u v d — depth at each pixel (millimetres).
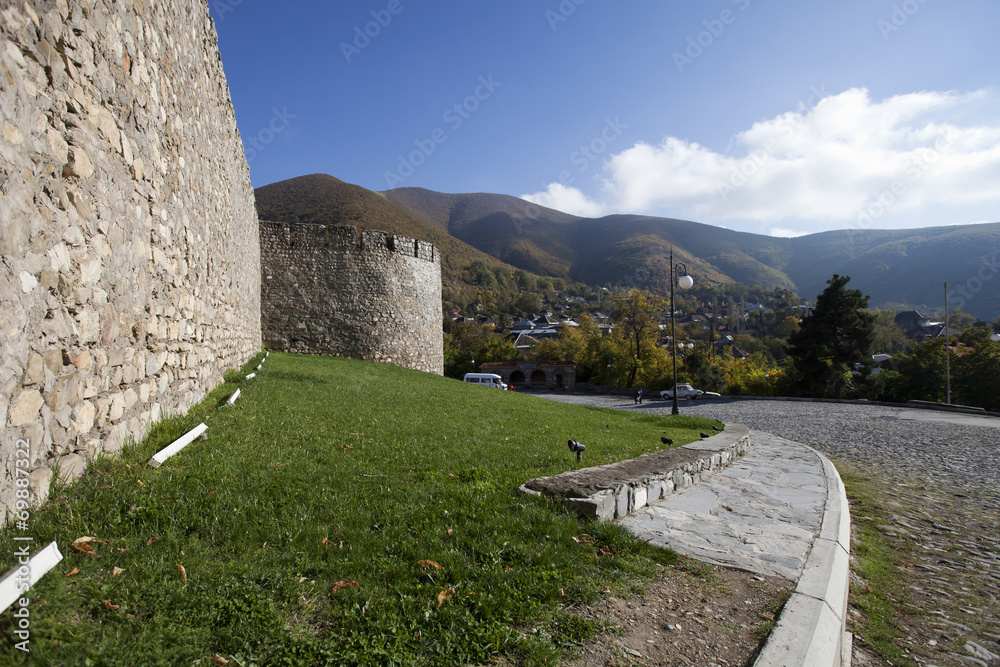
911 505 6938
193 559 2725
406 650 2277
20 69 2752
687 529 4633
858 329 36969
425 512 3850
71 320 3271
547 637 2545
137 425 4426
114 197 3955
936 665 3043
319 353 22719
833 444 13695
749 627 2846
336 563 2926
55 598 2184
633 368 53219
